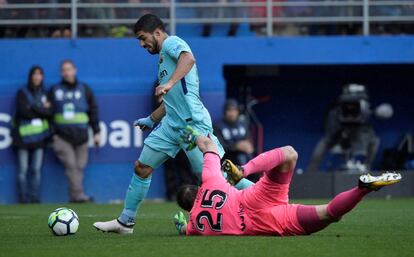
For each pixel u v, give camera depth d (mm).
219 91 63062
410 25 65938
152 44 33188
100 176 62500
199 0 64625
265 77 68625
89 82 63062
